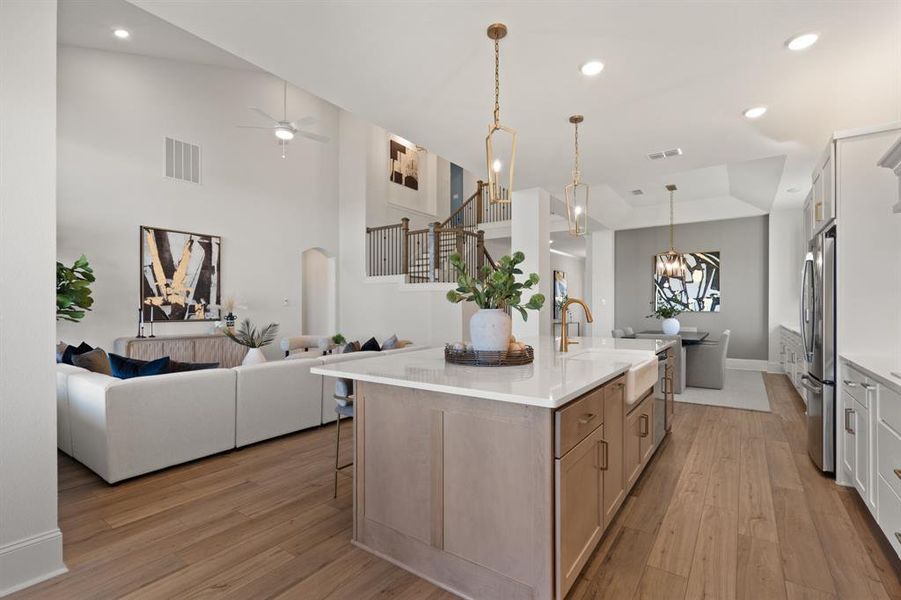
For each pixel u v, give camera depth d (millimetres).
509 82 2834
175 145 6430
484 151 4070
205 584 1814
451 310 7227
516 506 1642
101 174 5695
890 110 3193
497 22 2232
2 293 1765
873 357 2693
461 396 1776
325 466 3129
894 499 1964
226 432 3363
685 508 2467
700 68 2650
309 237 8297
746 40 2365
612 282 8570
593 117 3344
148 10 2141
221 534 2205
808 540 2135
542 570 1580
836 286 2850
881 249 2750
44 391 1876
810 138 3732
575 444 1727
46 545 1861
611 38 2363
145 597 1731
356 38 2371
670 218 7789
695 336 6305
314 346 7562
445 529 1822
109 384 2822
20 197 1811
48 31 1882
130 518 2365
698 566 1926
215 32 2316
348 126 8828
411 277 8102
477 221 9617
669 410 3781
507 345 2291
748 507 2479
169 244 6312
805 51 2467
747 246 7598
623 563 1950
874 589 1767
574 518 1719
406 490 1943
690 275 8055
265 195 7582
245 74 7316
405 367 2176
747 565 1933
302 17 2193
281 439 3750
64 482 2861
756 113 3256
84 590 1774
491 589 1701
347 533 2223
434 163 10773
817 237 3170
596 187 5566
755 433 3871
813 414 3174
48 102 1883
